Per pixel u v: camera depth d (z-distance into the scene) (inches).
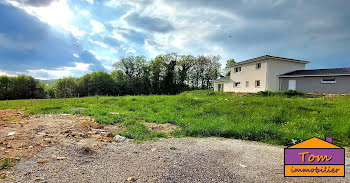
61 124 198.4
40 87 1385.3
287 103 336.5
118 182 85.5
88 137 159.8
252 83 747.4
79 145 135.1
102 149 132.8
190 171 98.7
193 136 179.5
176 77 1731.1
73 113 291.9
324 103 332.2
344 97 405.1
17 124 195.3
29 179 86.5
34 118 244.8
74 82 1519.4
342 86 530.6
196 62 1710.1
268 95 509.0
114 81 1569.9
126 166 104.3
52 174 92.2
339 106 292.7
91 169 99.5
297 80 634.8
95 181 86.1
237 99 427.8
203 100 420.8
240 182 87.4
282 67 696.4
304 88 615.5
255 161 115.3
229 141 163.3
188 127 202.1
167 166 104.9
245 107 318.3
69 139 148.4
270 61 673.0
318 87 582.6
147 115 274.5
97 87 1448.1
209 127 195.8
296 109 283.6
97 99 553.0
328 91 558.9
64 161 108.7
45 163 104.9
